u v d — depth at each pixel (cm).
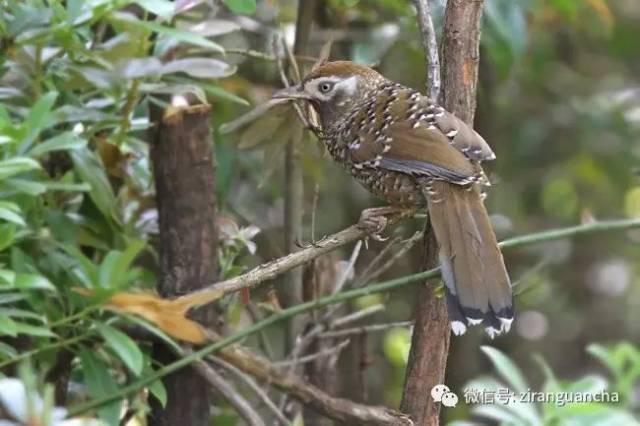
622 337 1811
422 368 840
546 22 1575
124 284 794
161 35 929
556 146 1714
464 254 818
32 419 586
